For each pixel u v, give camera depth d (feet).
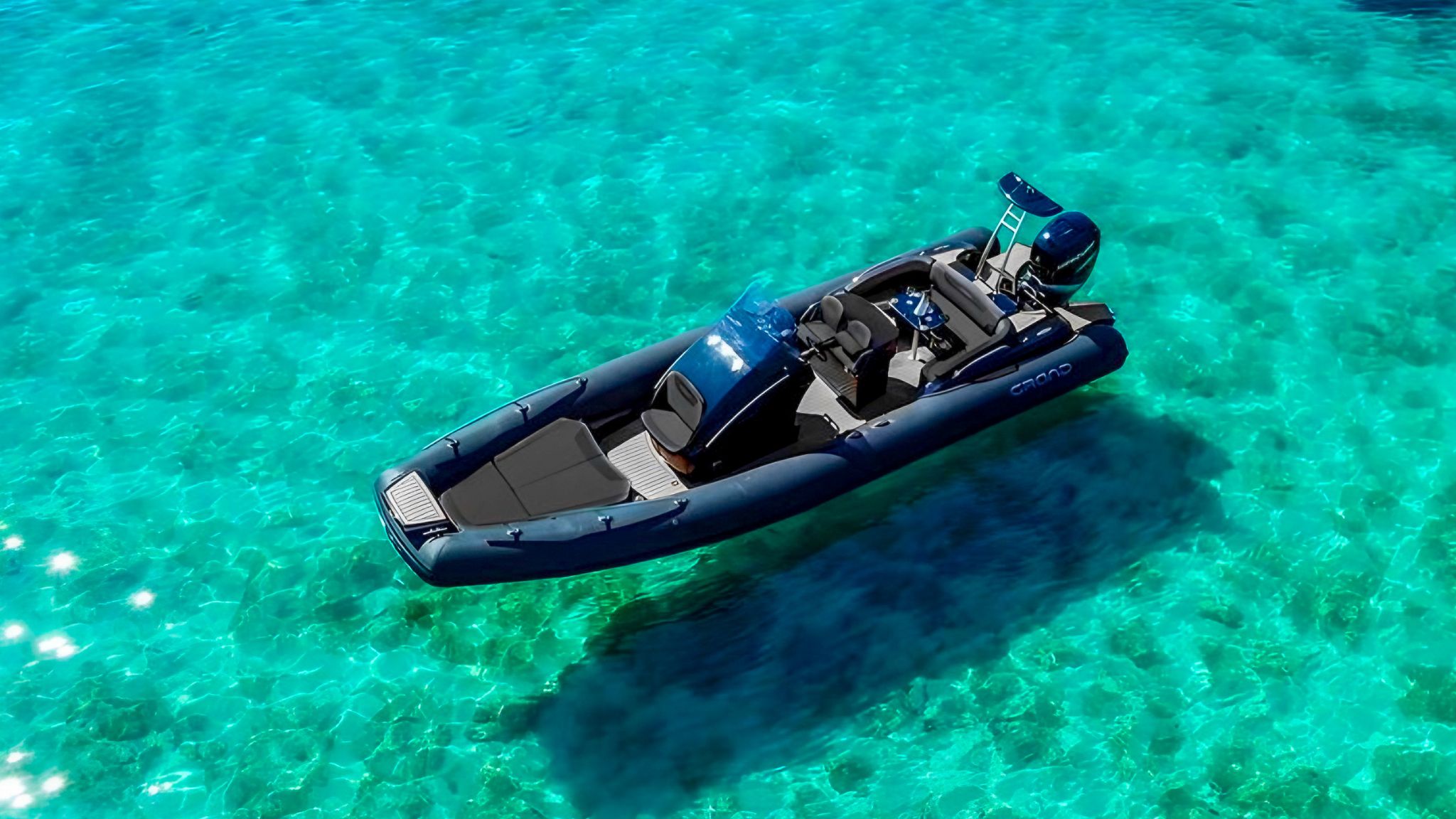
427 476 27.22
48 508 31.12
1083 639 27.20
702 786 24.88
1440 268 36.45
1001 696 26.17
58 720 26.32
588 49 48.08
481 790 24.93
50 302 37.32
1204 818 23.81
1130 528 29.66
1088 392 33.40
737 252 38.29
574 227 39.58
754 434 28.02
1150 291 36.37
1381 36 46.93
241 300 37.29
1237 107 43.42
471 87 46.03
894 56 46.93
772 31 48.80
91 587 29.17
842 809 24.35
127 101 45.70
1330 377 33.30
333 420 33.40
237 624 28.30
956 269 31.73
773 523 27.53
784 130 43.29
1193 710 25.70
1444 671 26.12
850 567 29.17
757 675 26.91
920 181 40.78
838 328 30.37
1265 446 31.53
